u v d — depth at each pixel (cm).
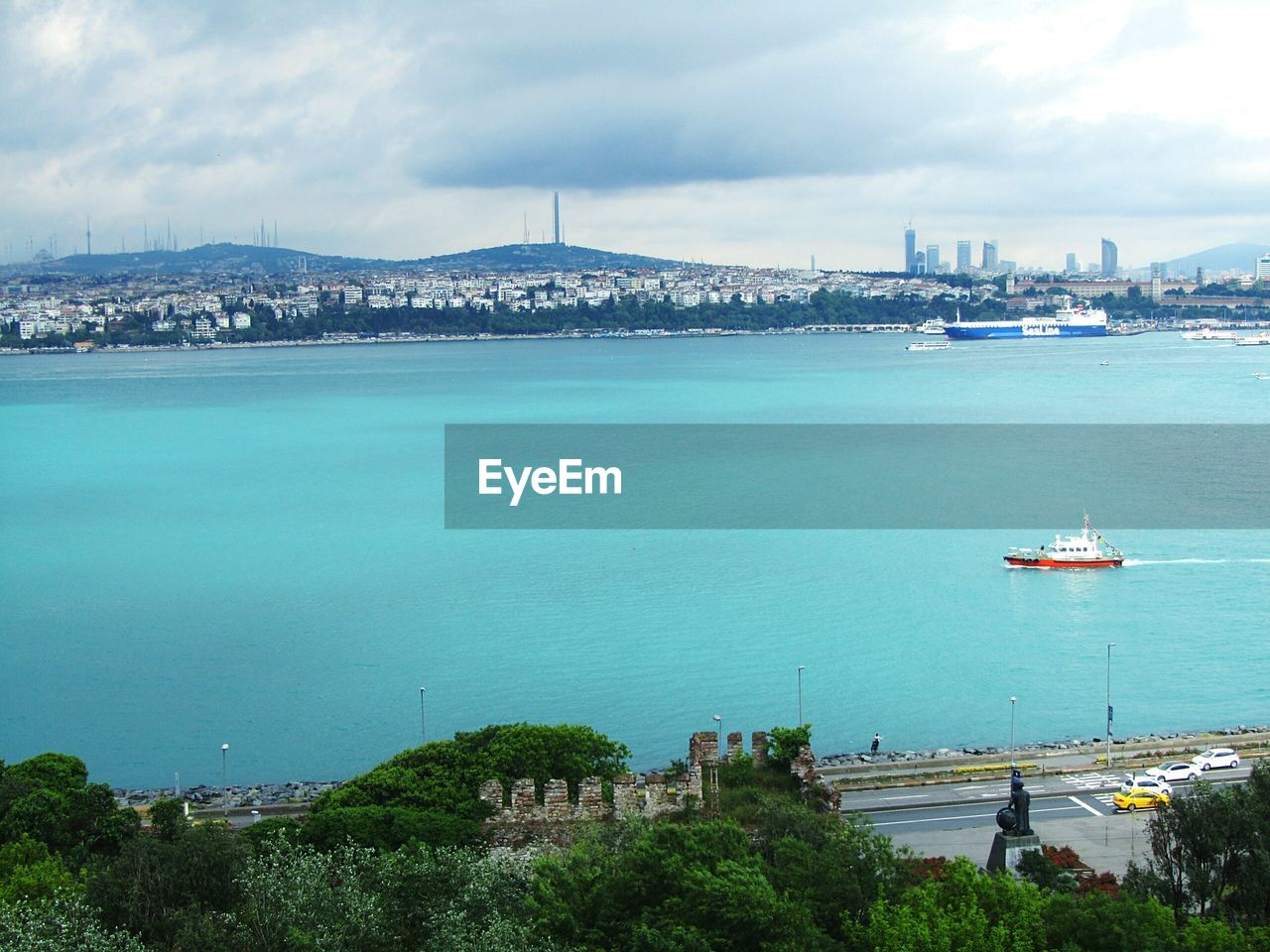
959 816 9181
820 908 5900
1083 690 13988
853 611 17538
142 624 17350
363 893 5934
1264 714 13100
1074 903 5753
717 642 16025
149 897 5928
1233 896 6538
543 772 8644
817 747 12425
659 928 5641
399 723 13312
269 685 14625
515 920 5812
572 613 17462
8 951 5294
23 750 12862
